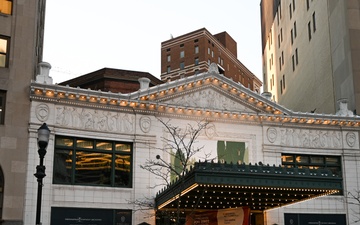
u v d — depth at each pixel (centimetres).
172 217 3456
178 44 12694
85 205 3356
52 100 3391
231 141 3825
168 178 3566
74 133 3422
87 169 3438
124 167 3553
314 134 4041
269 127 3950
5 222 3091
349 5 4797
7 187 3156
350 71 4625
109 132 3528
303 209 3847
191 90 3803
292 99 6838
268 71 8906
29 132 3288
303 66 6288
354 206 3934
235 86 3875
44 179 3250
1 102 3291
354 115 4141
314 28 5819
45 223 3191
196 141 3725
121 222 3422
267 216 3753
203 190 2745
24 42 3425
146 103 3631
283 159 3953
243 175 2630
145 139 3600
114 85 6769
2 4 3481
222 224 3075
